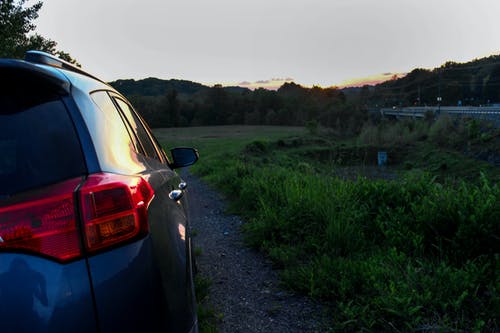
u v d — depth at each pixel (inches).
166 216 62.7
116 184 49.6
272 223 197.9
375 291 118.5
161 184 71.6
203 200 369.1
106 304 44.9
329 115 4500.5
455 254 138.3
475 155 1449.3
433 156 1609.3
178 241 63.2
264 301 130.0
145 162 75.5
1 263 42.2
